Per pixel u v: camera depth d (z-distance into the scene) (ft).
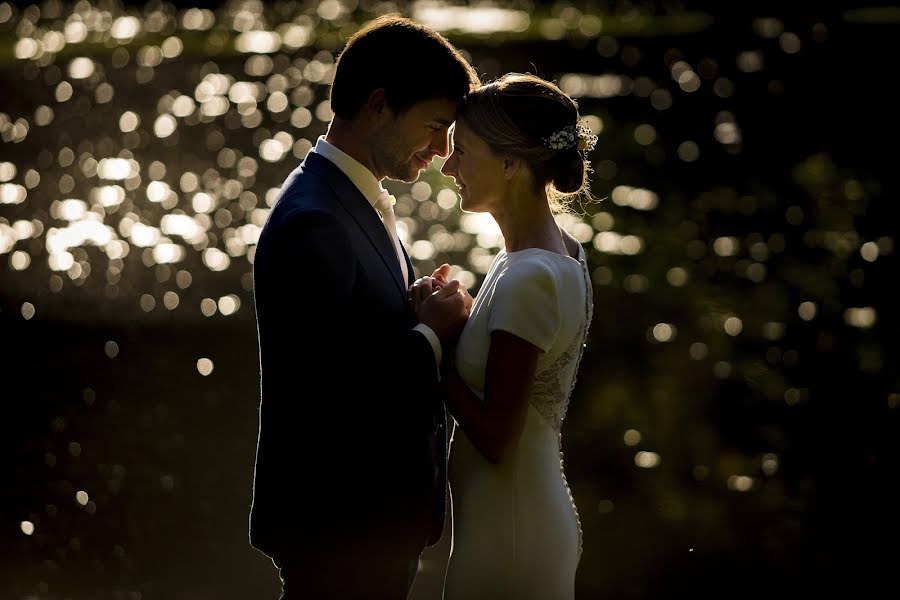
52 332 45.62
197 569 27.02
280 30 134.21
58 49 124.88
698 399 37.17
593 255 53.47
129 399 38.22
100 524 29.43
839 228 56.34
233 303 49.52
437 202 64.90
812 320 44.39
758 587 25.70
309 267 16.14
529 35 115.44
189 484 31.83
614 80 93.81
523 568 17.72
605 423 35.32
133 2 158.71
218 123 89.56
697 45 103.55
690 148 73.26
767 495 30.32
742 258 52.47
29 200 70.33
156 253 58.39
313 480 16.67
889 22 102.12
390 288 17.17
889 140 71.87
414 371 16.89
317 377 16.30
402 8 145.07
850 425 34.94
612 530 28.84
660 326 44.16
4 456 33.99
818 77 88.99
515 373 16.76
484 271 52.80
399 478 16.90
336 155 17.31
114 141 85.05
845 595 25.44
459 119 17.49
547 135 17.08
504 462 17.71
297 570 17.16
